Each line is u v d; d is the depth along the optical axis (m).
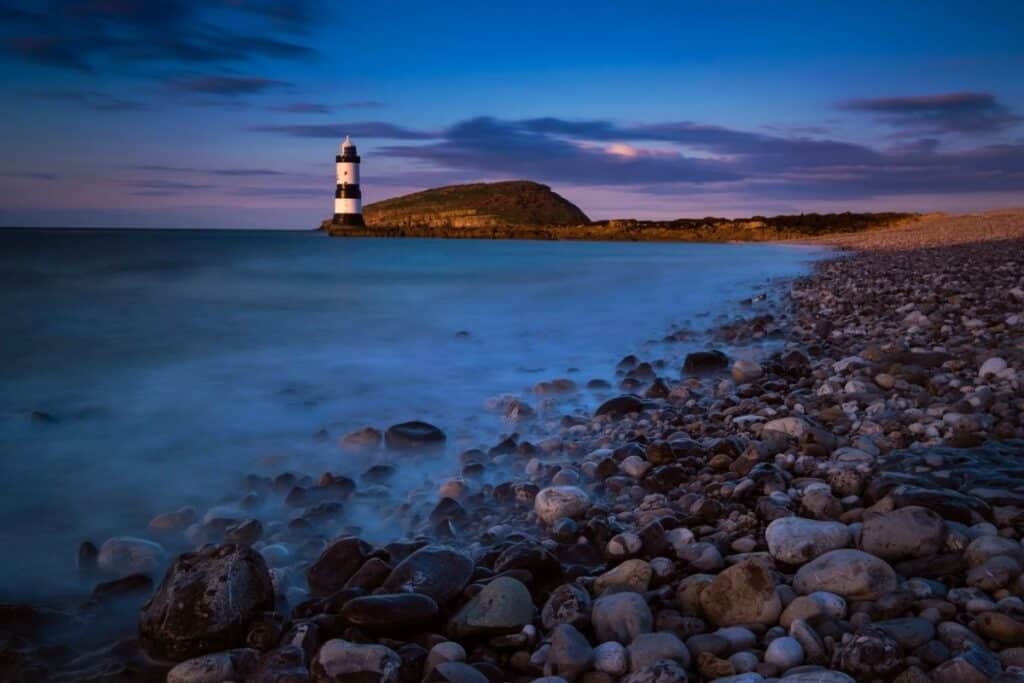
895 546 3.63
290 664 3.11
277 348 12.57
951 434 5.85
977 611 3.10
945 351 9.05
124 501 5.48
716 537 4.24
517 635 3.25
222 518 4.97
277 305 19.55
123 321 15.83
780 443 5.77
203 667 3.08
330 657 3.04
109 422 7.69
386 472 5.99
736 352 11.09
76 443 6.93
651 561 3.92
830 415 6.69
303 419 7.86
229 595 3.38
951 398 6.88
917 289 16.44
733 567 3.40
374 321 16.27
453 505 5.06
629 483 5.45
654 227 107.75
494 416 7.94
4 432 7.27
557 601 3.43
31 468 6.21
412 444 6.73
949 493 4.18
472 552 4.37
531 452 6.41
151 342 13.09
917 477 4.55
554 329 14.95
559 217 155.38
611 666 2.94
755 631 3.18
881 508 4.20
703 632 3.24
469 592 3.64
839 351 10.18
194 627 3.28
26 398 8.77
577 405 8.39
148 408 8.30
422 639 3.35
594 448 6.49
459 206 158.00
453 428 7.44
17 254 45.56
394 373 10.39
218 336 13.88
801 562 3.74
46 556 4.52
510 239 115.56
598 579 3.79
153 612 3.39
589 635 3.30
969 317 11.62
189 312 17.72
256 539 4.69
